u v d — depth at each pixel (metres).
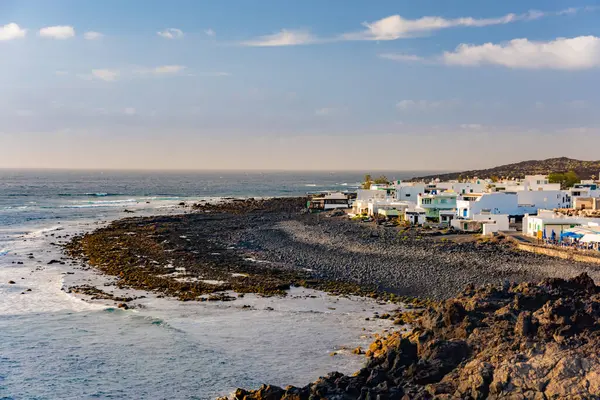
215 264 78.50
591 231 78.38
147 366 41.94
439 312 39.69
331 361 42.34
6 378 39.91
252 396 34.59
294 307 56.31
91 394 37.66
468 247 85.25
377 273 70.50
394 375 34.25
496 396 28.83
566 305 34.25
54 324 51.06
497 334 34.28
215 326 50.56
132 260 81.38
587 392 27.08
